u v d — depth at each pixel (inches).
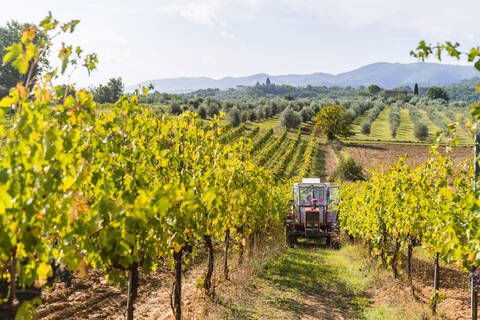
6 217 98.3
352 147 2047.2
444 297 258.2
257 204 398.9
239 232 361.7
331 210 569.9
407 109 4124.0
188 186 173.6
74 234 114.7
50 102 115.0
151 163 182.1
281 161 1572.3
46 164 103.5
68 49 118.9
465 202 180.2
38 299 110.6
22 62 109.3
